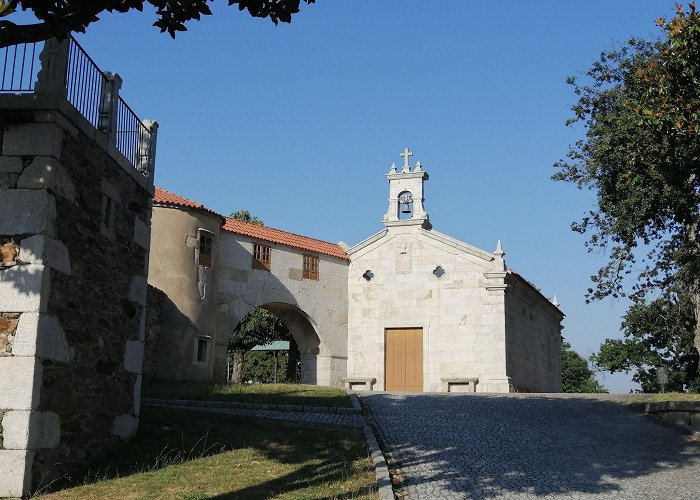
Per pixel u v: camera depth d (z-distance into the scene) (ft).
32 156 32.01
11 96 32.53
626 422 56.44
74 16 26.40
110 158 38.68
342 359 105.70
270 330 138.41
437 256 104.22
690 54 36.96
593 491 35.06
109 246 38.47
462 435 49.06
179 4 29.35
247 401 60.08
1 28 25.79
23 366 30.07
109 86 39.37
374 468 37.14
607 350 154.20
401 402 65.87
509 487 35.22
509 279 100.58
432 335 102.01
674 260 72.28
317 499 31.01
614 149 54.95
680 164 39.96
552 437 49.42
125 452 38.19
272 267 97.86
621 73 65.51
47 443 31.22
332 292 105.91
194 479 34.06
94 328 36.35
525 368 107.65
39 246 31.14
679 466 41.96
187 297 80.84
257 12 29.71
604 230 67.51
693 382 125.59
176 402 58.34
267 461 38.11
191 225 82.84
